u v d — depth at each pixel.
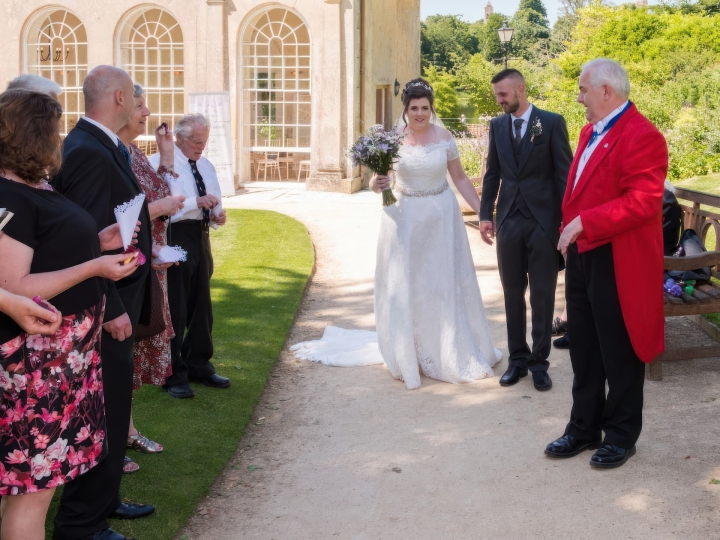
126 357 3.11
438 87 35.44
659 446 4.02
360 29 15.48
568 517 3.38
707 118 15.25
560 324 6.02
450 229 5.19
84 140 3.08
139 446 4.00
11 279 2.42
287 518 3.46
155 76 16.23
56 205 2.58
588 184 3.77
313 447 4.22
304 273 8.27
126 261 2.54
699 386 4.81
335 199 14.33
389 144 5.07
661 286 3.73
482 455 4.04
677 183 13.54
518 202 4.93
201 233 4.78
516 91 4.88
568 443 3.98
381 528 3.35
